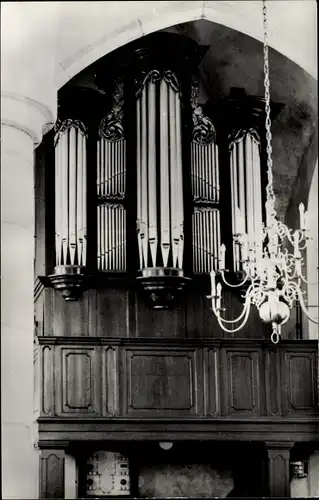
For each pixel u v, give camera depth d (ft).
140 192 45.85
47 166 46.34
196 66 47.29
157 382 44.96
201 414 45.09
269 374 46.03
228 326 47.16
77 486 46.11
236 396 45.60
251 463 48.08
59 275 44.96
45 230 46.01
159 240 45.39
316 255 49.52
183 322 46.78
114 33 37.06
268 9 41.27
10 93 29.17
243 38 47.16
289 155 49.83
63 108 46.37
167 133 46.29
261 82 49.16
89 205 46.06
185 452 47.75
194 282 46.39
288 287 35.88
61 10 30.58
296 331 49.19
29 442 28.86
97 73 47.09
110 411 44.29
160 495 47.14
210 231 46.93
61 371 44.16
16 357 28.99
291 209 50.44
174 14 39.50
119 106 47.01
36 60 29.55
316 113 49.08
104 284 46.09
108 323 46.11
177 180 45.96
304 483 47.93
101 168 46.34
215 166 47.67
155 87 46.57
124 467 46.96
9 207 29.60
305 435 45.73
